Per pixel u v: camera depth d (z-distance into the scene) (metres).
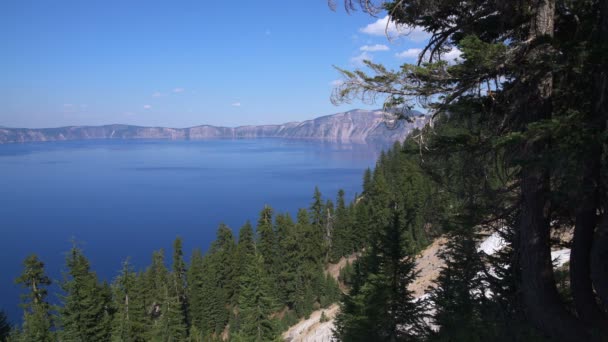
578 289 7.95
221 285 69.50
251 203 192.12
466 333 10.16
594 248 7.30
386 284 15.01
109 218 171.88
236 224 155.38
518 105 7.47
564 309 8.09
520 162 6.06
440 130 7.98
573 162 5.50
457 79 6.95
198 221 162.62
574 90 7.53
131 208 193.12
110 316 39.00
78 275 35.50
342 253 81.75
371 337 14.66
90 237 140.88
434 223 11.07
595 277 7.30
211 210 181.50
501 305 10.43
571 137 5.38
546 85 7.27
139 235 143.50
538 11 7.17
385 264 15.25
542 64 6.48
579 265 7.89
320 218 88.19
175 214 176.62
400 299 14.86
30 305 36.69
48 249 125.00
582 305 7.91
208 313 62.03
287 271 69.06
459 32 8.62
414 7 8.02
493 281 11.16
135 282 42.09
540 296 8.14
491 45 6.10
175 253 70.25
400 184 68.69
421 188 60.62
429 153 7.96
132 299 40.59
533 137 5.72
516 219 9.09
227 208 184.38
